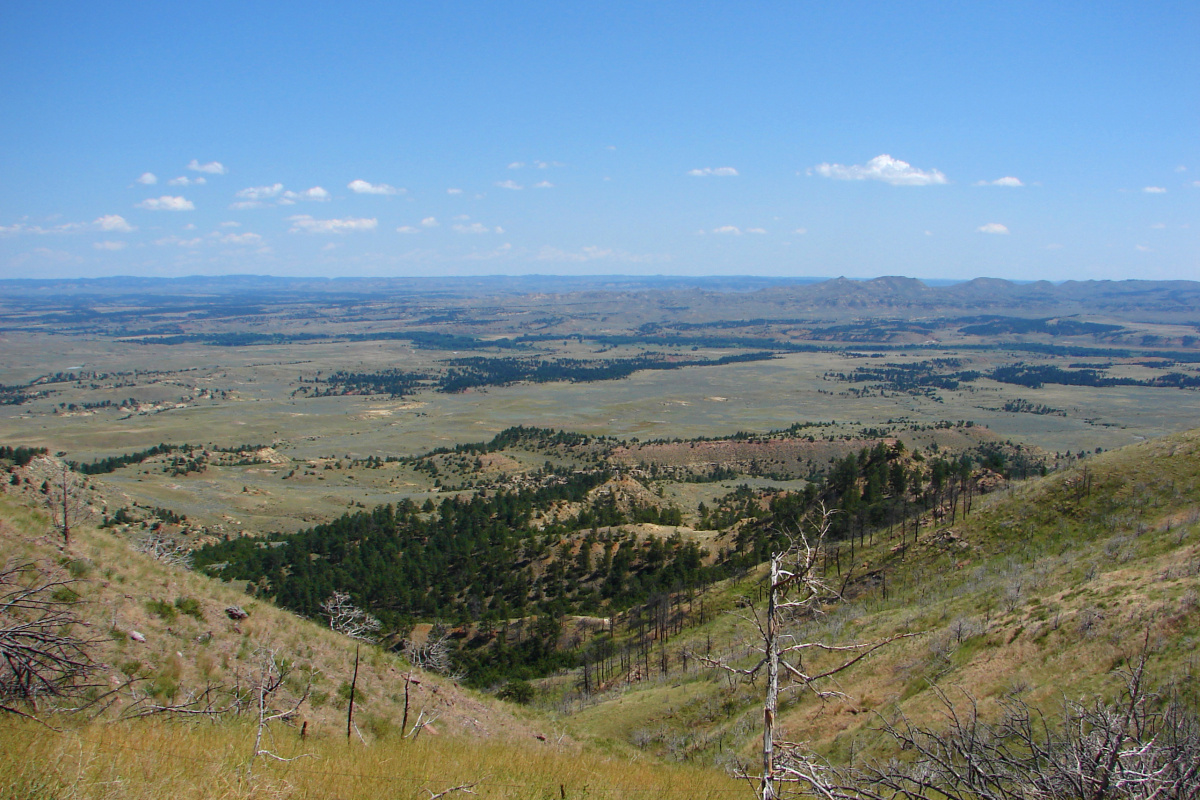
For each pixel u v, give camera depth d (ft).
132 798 41.11
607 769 84.84
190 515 452.76
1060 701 93.91
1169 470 215.31
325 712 88.38
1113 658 100.42
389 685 104.88
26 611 66.59
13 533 83.15
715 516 429.38
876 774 48.75
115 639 77.05
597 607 304.30
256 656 90.89
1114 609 112.57
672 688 186.80
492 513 418.92
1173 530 166.81
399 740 84.99
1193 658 87.76
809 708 140.97
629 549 344.28
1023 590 155.53
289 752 61.82
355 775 57.00
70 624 72.59
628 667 227.61
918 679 130.31
